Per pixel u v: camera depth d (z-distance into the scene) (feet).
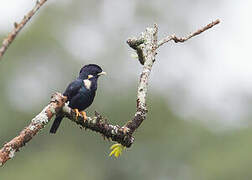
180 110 103.55
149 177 95.50
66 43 104.73
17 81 98.84
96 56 103.24
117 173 95.86
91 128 18.67
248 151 86.69
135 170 95.61
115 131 18.80
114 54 104.01
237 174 84.12
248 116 97.45
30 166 90.63
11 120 95.14
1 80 97.71
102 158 95.50
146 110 19.30
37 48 100.94
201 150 94.53
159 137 98.22
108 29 110.73
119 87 98.63
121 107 96.07
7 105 96.02
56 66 100.89
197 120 100.58
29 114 95.96
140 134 98.12
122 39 109.60
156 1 113.09
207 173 86.28
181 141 96.78
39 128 16.56
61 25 107.04
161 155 96.48
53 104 17.04
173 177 96.48
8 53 100.17
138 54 20.56
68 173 90.94
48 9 108.06
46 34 102.37
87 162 94.63
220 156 88.22
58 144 95.14
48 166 90.27
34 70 100.07
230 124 97.14
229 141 92.38
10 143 15.92
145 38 20.26
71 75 100.48
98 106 95.81
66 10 109.29
